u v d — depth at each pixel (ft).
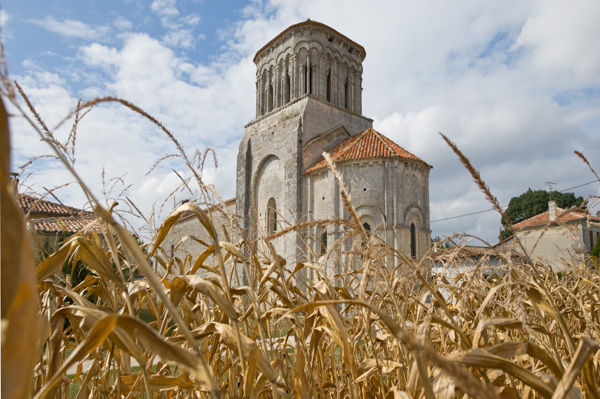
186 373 11.99
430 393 5.76
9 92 3.65
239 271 87.25
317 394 11.64
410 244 86.89
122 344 7.02
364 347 13.51
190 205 8.11
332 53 117.08
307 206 97.35
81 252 8.20
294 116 106.73
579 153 9.98
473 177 6.10
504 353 6.66
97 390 11.98
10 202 2.57
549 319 13.64
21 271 2.38
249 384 8.07
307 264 12.87
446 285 9.91
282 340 13.39
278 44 120.26
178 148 8.39
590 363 6.61
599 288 15.62
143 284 11.41
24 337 2.39
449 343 13.28
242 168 118.93
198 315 12.19
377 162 88.07
